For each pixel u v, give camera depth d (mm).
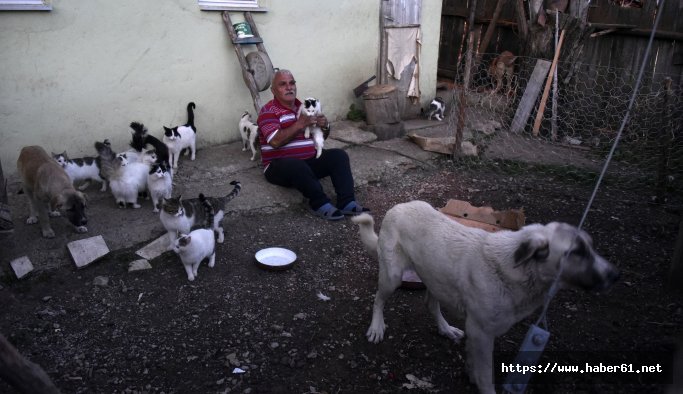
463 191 5359
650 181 5582
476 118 7895
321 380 2713
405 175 5695
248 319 3203
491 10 9781
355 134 6566
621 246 4160
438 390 2660
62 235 3877
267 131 4574
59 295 3350
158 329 3088
